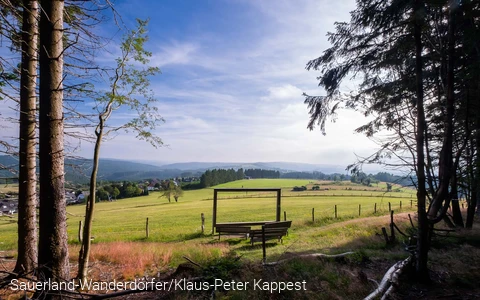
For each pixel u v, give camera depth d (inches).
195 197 2496.3
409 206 987.9
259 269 205.5
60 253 157.4
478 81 252.8
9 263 265.9
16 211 217.6
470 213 407.8
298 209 1034.1
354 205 1125.7
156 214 1117.7
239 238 499.2
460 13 199.0
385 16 195.8
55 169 158.6
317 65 251.6
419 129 207.0
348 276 201.5
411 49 222.1
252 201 1605.6
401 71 247.4
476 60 242.1
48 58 158.2
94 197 219.0
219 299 165.8
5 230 884.6
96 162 222.1
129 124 246.2
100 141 225.6
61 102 164.2
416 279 202.2
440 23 212.4
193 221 836.0
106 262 280.7
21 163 214.7
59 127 161.8
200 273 205.3
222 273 200.8
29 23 209.8
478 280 202.4
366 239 388.8
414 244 263.1
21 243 210.2
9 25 186.4
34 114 219.5
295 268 210.1
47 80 157.8
